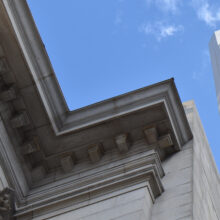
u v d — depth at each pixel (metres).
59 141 21.09
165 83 21.36
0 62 20.30
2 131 20.14
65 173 20.58
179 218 14.88
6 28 19.98
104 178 18.94
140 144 20.52
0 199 18.50
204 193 18.88
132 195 16.98
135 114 20.84
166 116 20.75
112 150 20.78
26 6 20.53
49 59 21.41
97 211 16.80
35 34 20.88
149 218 15.84
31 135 21.19
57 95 21.48
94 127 21.00
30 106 20.97
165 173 19.31
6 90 20.45
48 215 17.92
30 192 20.09
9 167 19.72
